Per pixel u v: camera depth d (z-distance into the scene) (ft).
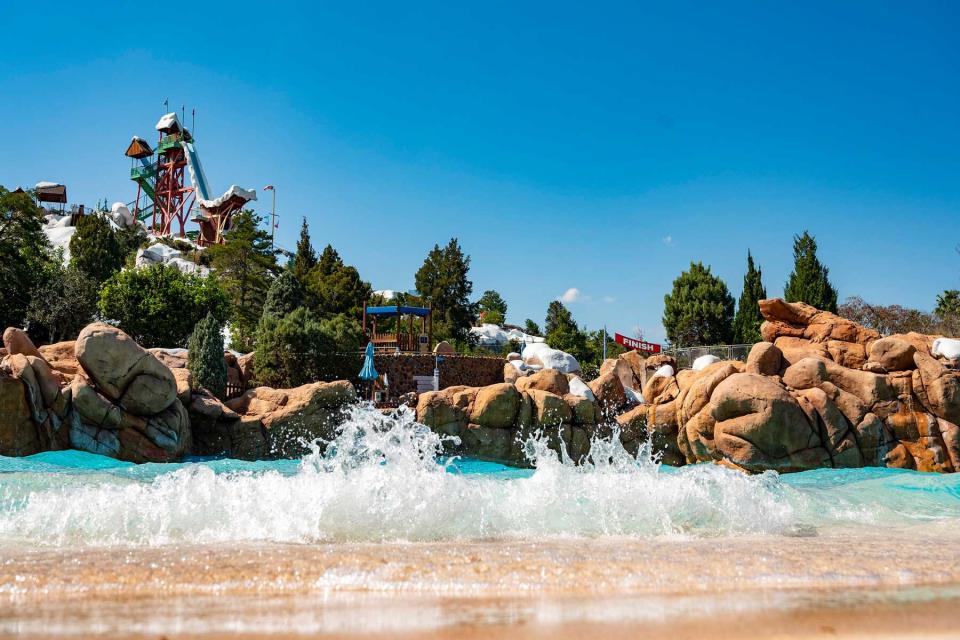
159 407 60.70
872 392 61.36
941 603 11.41
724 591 12.17
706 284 169.78
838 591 12.21
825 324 70.74
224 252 173.58
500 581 12.77
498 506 22.62
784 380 64.08
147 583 12.46
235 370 102.99
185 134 293.84
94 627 9.74
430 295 231.71
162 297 134.10
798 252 160.76
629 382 104.12
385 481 23.32
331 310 180.75
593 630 9.67
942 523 25.07
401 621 10.12
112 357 58.34
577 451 70.79
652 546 17.26
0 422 52.06
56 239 243.40
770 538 20.24
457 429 70.08
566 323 192.85
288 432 68.08
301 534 19.53
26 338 61.52
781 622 10.13
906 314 149.07
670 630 9.69
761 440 58.54
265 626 9.85
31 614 10.46
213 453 66.85
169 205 285.64
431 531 20.12
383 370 108.78
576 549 16.31
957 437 59.00
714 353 102.37
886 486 38.06
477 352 178.19
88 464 50.47
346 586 12.41
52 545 17.89
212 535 19.43
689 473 28.30
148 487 22.90
